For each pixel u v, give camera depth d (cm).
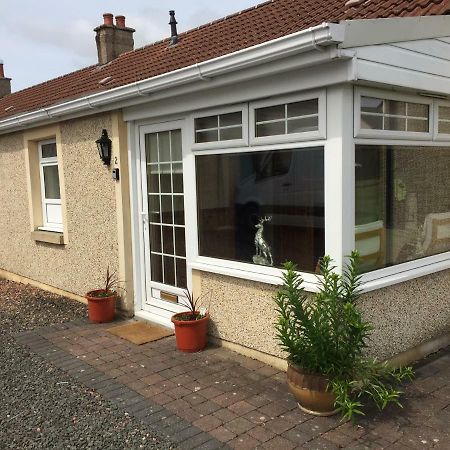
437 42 427
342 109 376
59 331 582
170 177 561
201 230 523
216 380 426
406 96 429
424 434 331
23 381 438
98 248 661
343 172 382
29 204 821
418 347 461
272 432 338
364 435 331
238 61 394
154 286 600
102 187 636
